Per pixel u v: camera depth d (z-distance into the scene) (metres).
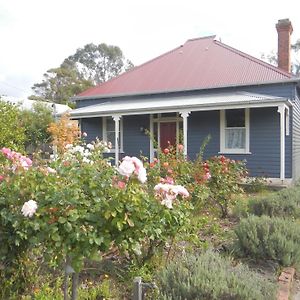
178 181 5.78
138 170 2.74
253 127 14.03
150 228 2.89
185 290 2.81
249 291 2.82
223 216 7.09
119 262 4.01
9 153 3.23
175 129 15.93
